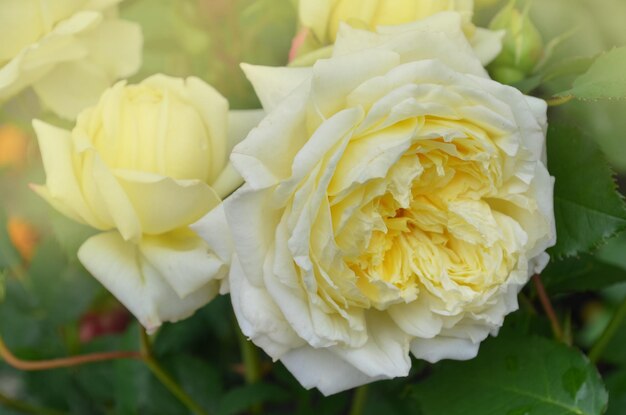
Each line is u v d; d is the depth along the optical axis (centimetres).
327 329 48
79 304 62
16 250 59
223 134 50
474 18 56
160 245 51
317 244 47
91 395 65
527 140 48
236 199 47
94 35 53
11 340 65
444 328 50
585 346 77
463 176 49
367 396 63
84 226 52
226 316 64
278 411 67
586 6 56
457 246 50
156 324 50
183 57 56
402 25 50
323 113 48
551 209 49
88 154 49
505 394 53
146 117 49
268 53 56
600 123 63
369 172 46
